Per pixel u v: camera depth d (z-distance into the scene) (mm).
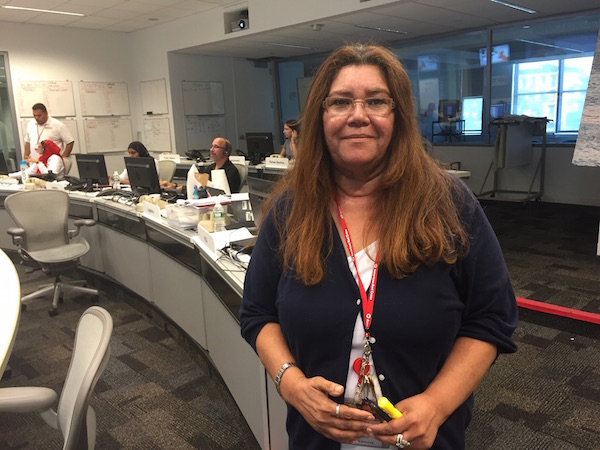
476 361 875
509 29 6562
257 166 5602
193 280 2656
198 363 2764
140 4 6383
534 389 2336
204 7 6781
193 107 8336
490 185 7121
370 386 875
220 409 2328
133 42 8359
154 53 8078
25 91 7332
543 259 4324
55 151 5594
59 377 2688
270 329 1021
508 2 5242
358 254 909
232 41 7055
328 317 885
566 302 3346
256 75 9289
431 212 877
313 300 900
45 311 3658
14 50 7168
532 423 2084
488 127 6984
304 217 953
